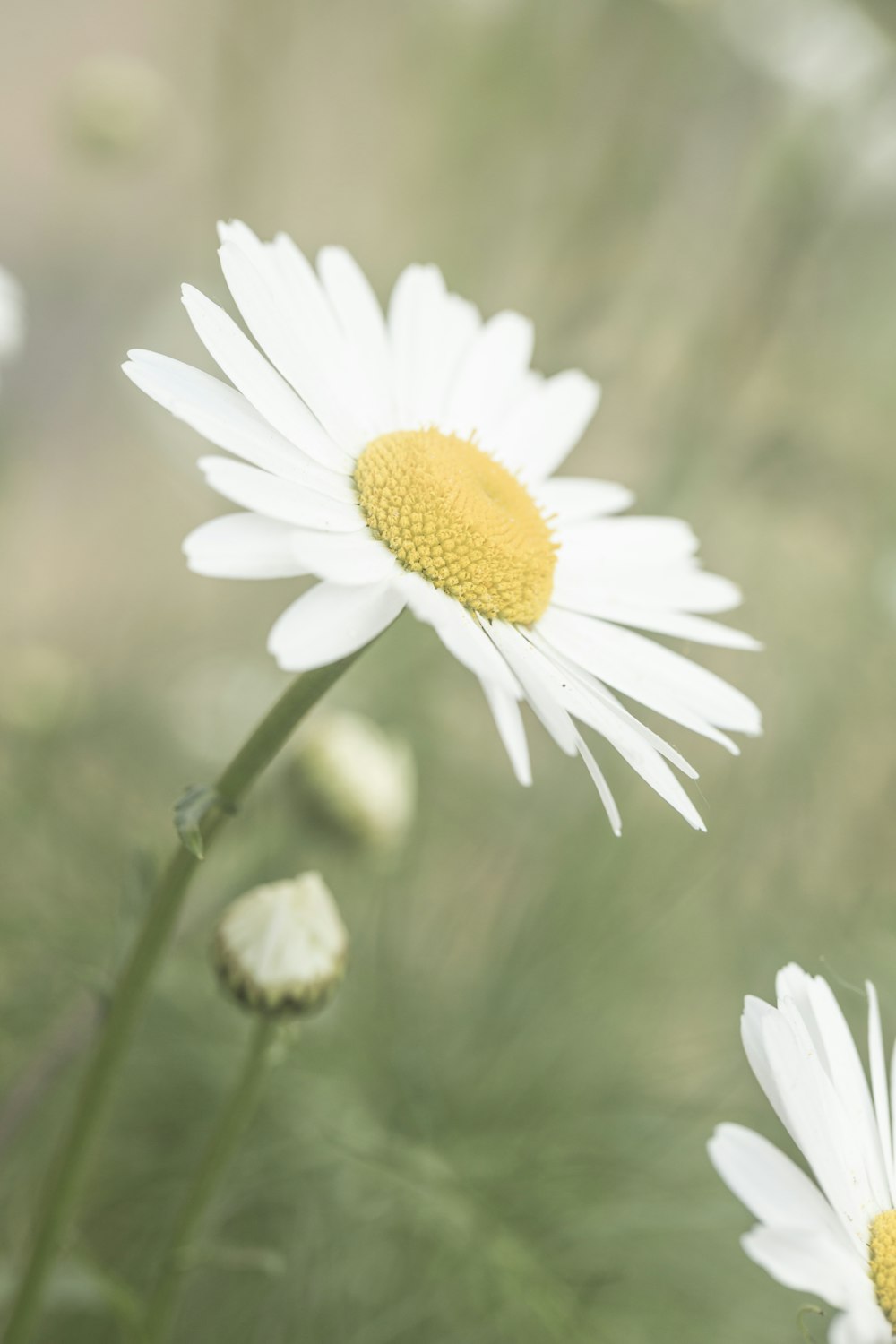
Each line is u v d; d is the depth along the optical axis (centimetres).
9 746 37
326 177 51
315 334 24
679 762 23
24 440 51
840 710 43
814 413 45
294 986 25
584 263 44
